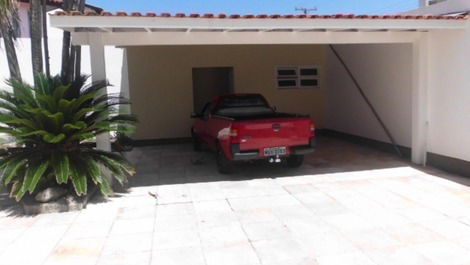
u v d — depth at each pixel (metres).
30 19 6.60
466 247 4.16
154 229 4.92
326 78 12.73
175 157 9.73
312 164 8.46
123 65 11.67
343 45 11.36
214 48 11.85
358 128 10.86
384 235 4.53
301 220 5.08
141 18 5.71
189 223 5.09
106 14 5.57
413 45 7.91
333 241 4.41
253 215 5.32
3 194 6.59
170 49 11.58
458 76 6.99
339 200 5.85
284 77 12.47
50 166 5.98
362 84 10.47
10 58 6.83
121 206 5.87
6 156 6.05
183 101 11.80
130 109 11.58
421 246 4.21
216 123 7.88
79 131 5.97
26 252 4.32
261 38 6.96
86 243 4.52
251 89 12.23
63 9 7.54
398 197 5.91
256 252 4.18
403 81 8.70
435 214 5.15
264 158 7.10
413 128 8.16
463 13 6.97
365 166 8.09
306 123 7.28
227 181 7.19
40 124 5.86
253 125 6.94
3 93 6.08
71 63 7.36
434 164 7.79
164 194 6.45
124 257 4.15
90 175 6.00
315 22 6.21
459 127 7.04
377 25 6.44
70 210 5.67
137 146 11.63
